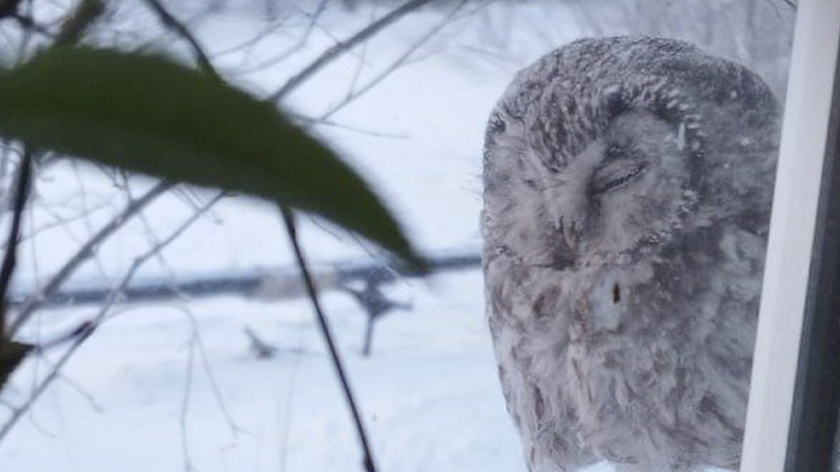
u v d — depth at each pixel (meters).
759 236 1.25
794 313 1.21
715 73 1.24
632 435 1.30
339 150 0.31
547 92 1.26
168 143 0.32
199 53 0.36
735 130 1.24
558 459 1.32
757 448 1.24
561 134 1.26
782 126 1.23
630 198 1.26
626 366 1.29
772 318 1.22
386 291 1.31
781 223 1.21
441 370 1.33
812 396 1.22
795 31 1.19
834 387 1.21
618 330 1.28
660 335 1.27
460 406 1.33
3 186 1.18
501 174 1.28
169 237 1.32
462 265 1.29
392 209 0.30
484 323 1.31
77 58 0.33
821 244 1.20
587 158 1.26
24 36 0.53
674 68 1.25
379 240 0.30
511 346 1.31
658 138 1.25
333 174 0.31
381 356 1.33
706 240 1.26
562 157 1.26
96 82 0.33
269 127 0.32
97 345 1.34
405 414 1.33
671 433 1.29
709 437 1.28
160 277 1.33
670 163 1.25
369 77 1.26
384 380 1.33
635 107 1.25
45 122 0.33
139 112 0.32
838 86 1.18
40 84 0.33
